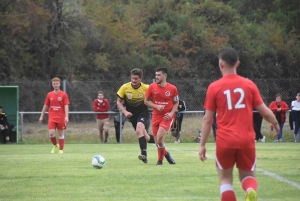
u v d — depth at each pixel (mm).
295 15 117562
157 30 110062
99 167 27312
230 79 14266
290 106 60500
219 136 14109
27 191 19984
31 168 27859
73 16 94750
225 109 14102
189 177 23500
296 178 22906
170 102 28578
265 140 57500
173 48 106188
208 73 103500
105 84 63219
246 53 105375
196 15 116688
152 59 100812
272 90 60688
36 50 92500
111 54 98750
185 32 106062
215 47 103875
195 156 35062
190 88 62406
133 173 25078
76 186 21125
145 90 30328
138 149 44344
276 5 125438
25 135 58469
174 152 39344
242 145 13859
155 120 28922
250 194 13258
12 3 88812
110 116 66125
